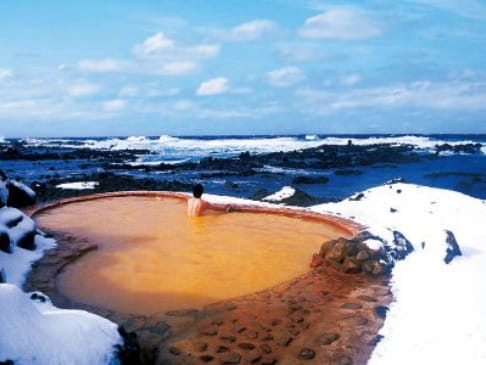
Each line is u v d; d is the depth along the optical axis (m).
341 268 6.47
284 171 31.09
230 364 4.05
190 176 28.14
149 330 4.65
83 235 8.62
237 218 10.27
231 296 5.70
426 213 10.09
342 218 9.65
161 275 6.45
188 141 84.25
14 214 7.49
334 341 4.43
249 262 7.06
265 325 4.77
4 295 3.45
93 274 6.47
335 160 37.00
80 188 20.00
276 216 10.49
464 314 4.91
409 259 7.07
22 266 6.55
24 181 24.12
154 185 21.02
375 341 4.43
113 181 21.98
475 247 7.97
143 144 76.69
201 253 7.52
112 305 5.39
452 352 4.13
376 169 32.09
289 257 7.32
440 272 6.43
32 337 3.36
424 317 4.89
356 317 4.93
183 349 4.29
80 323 3.80
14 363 3.12
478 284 5.88
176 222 9.79
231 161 36.66
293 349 4.29
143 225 9.50
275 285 6.03
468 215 9.91
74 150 59.22
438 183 24.66
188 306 5.39
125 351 3.86
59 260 6.91
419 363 3.98
